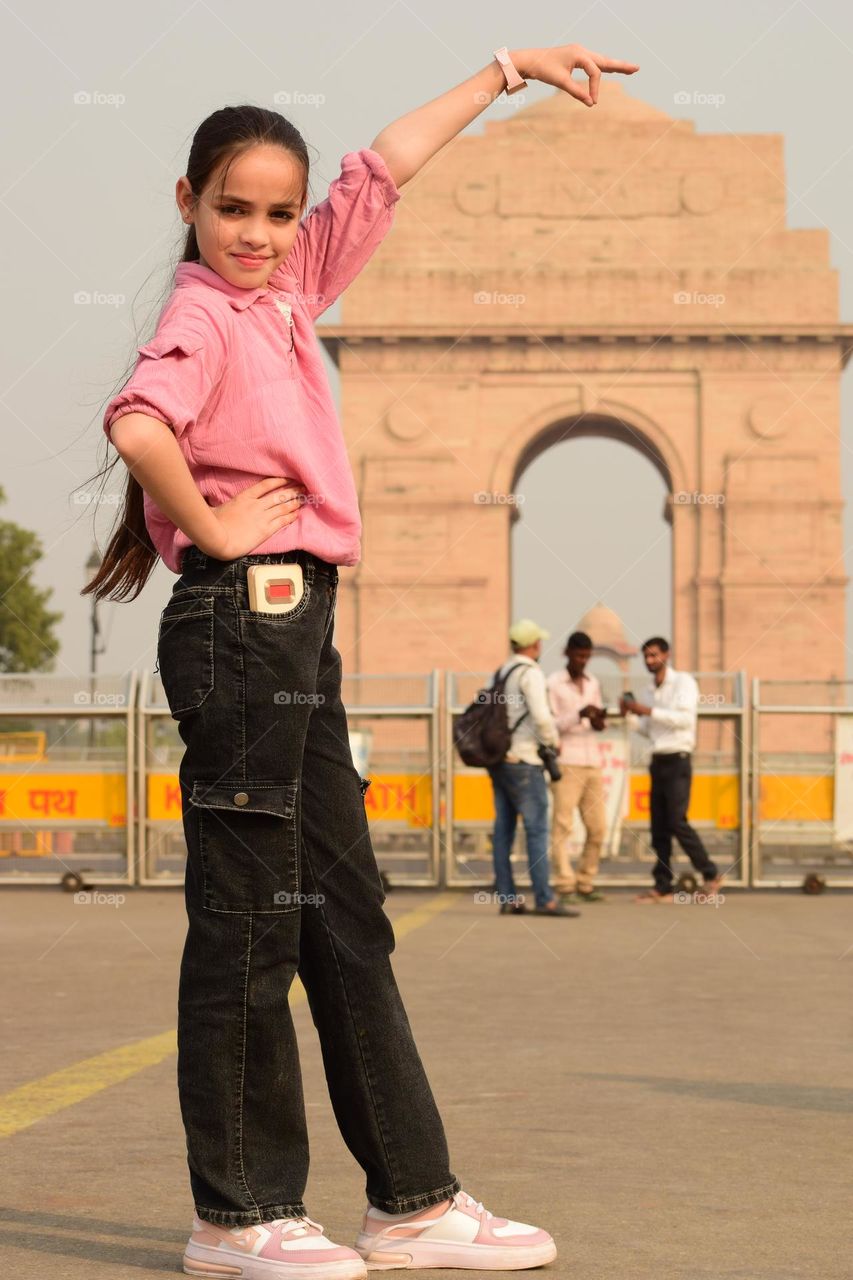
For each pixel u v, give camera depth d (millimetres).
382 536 38406
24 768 14211
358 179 3236
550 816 13742
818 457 38531
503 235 38469
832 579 38375
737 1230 3344
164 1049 5762
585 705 12797
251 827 2986
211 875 3002
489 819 14250
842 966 8430
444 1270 3076
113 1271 2998
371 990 3100
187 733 3016
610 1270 3051
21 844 14211
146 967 8305
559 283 38438
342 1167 3969
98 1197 3594
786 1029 6270
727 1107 4703
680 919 11250
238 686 2951
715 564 38688
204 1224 3012
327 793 3088
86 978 7848
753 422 38594
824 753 14125
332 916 3092
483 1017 6582
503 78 3381
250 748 2961
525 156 38469
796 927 10664
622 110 38625
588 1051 5734
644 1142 4223
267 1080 3029
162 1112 4617
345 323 38219
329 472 3051
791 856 14266
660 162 38469
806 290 38344
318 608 3023
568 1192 3674
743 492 38594
